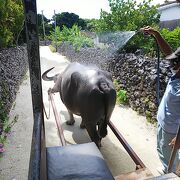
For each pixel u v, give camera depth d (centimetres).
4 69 655
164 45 300
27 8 166
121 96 658
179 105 268
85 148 235
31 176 116
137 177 234
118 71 755
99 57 990
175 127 274
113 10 931
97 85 352
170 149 287
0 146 413
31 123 546
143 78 579
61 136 354
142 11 907
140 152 420
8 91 637
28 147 441
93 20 1221
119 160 398
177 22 1449
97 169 203
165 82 493
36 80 186
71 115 520
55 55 2033
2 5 801
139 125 527
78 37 1541
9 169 378
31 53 178
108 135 479
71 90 388
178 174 162
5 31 859
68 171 197
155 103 520
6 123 499
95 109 352
